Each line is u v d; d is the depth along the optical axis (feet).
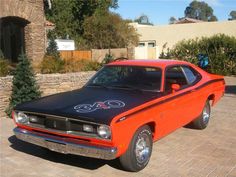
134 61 25.88
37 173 20.17
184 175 20.26
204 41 89.20
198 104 27.63
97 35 112.98
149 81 23.63
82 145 19.01
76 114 19.15
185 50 90.99
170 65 25.07
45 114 20.01
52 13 130.72
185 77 26.58
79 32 134.51
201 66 85.30
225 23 113.80
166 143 25.99
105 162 21.86
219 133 29.04
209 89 29.09
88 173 20.26
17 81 34.53
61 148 19.66
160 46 125.90
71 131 19.42
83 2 133.08
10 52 63.62
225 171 21.02
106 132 18.42
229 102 43.88
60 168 20.93
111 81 24.47
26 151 23.70
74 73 42.91
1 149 24.02
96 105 20.24
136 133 20.01
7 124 30.53
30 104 21.57
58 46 82.38
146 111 20.65
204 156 23.45
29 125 20.97
